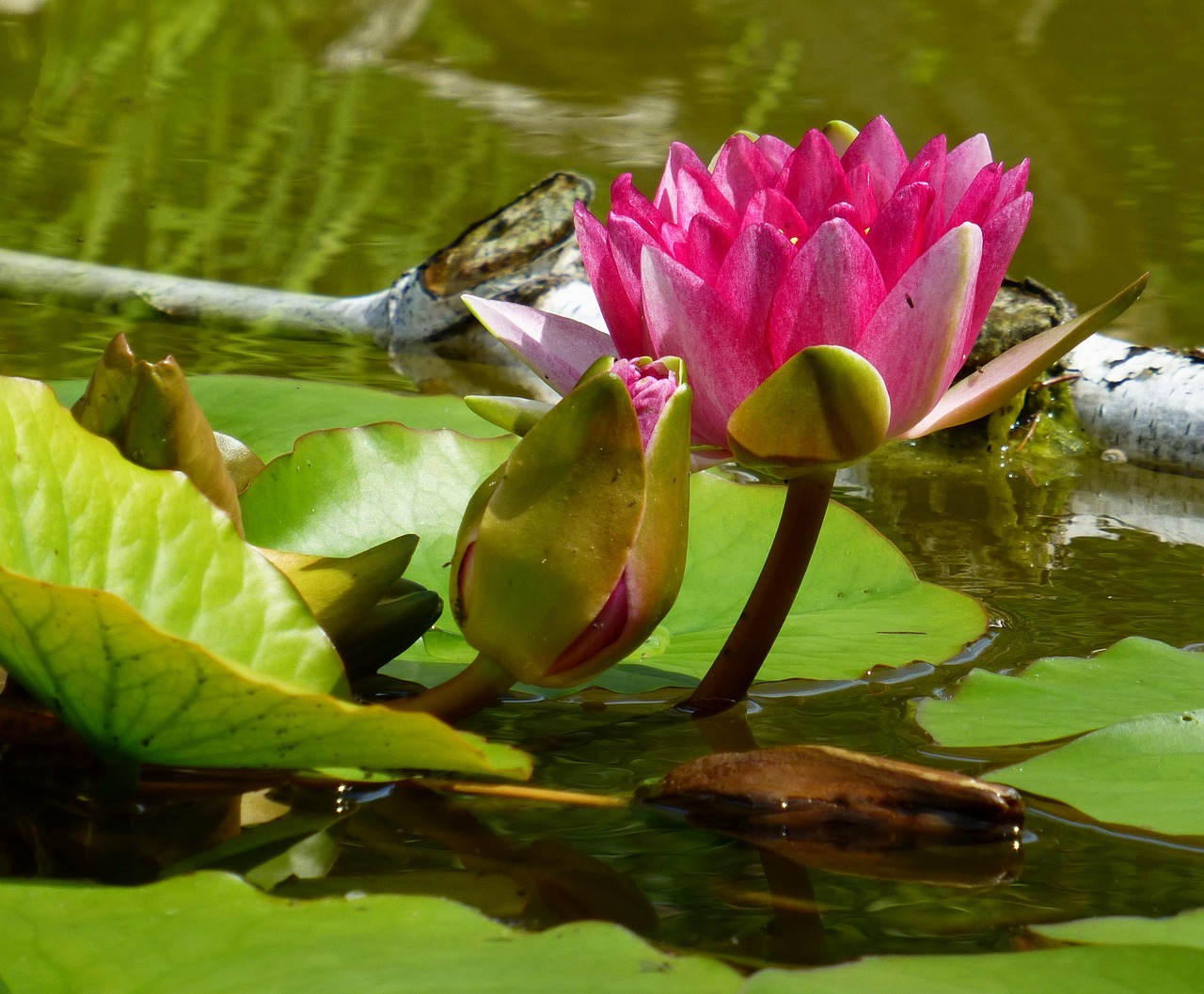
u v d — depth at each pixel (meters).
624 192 1.89
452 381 3.06
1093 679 1.92
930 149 1.88
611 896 1.82
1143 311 3.58
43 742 1.86
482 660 1.87
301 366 3.12
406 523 1.98
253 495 1.96
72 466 1.83
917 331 1.85
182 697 1.81
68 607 1.79
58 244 4.04
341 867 1.83
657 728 1.91
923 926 1.81
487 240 3.50
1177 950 1.78
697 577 1.99
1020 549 2.09
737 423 1.86
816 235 1.85
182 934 1.78
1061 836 1.85
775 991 1.77
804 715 1.92
